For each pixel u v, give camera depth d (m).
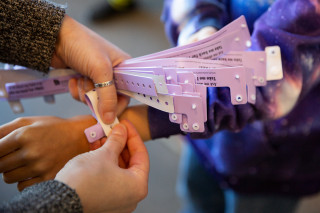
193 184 1.33
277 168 0.97
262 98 0.69
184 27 0.83
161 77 0.56
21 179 0.68
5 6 0.63
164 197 1.68
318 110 0.84
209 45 0.64
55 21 0.65
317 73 0.71
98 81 0.65
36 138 0.65
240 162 0.96
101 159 0.56
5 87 0.76
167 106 0.62
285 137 0.89
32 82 0.75
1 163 0.65
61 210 0.45
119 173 0.56
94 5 2.67
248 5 0.73
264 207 1.07
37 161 0.66
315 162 0.95
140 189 0.58
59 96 1.77
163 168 1.84
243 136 0.90
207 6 0.80
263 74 0.65
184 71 0.61
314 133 0.88
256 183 1.02
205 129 0.67
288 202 1.07
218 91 0.68
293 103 0.70
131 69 0.65
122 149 0.65
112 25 2.67
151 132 0.76
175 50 0.67
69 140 0.70
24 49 0.67
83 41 0.66
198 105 0.59
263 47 0.67
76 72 0.74
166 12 0.93
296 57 0.66
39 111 1.69
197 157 1.20
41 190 0.47
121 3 2.74
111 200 0.53
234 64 0.65
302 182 1.01
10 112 1.21
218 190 1.31
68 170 0.52
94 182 0.51
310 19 0.63
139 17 2.78
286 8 0.66
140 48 2.41
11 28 0.65
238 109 0.67
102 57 0.66
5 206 0.45
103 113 0.67
